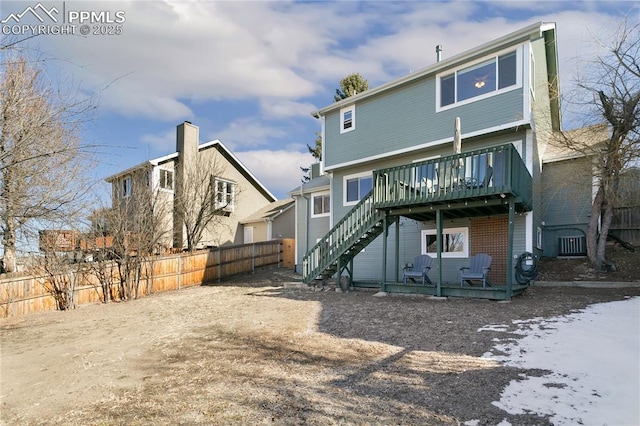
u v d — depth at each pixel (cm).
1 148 716
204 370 527
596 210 1162
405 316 774
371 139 1478
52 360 619
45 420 395
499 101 1131
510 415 343
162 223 1658
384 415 361
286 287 1412
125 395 452
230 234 2481
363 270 1524
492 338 582
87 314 1070
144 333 785
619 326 596
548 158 1358
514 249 1134
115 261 1334
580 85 1088
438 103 1277
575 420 326
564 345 520
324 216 1841
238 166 2592
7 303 1052
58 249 1162
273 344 634
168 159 2073
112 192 1360
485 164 962
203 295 1326
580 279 1088
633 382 390
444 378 442
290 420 362
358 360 530
